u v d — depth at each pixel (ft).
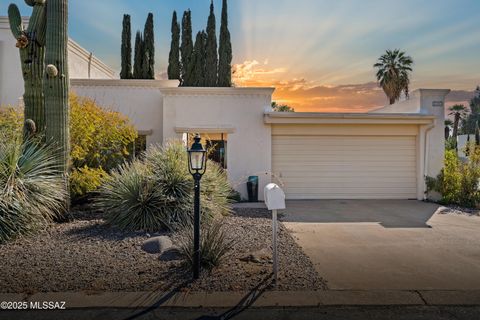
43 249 17.93
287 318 11.51
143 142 43.27
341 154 41.06
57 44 23.81
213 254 15.55
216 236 16.22
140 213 22.33
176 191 23.62
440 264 16.94
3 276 14.26
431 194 39.99
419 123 40.19
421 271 15.90
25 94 25.12
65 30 24.29
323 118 39.55
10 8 25.85
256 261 16.63
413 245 20.49
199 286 13.65
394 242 21.13
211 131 39.34
